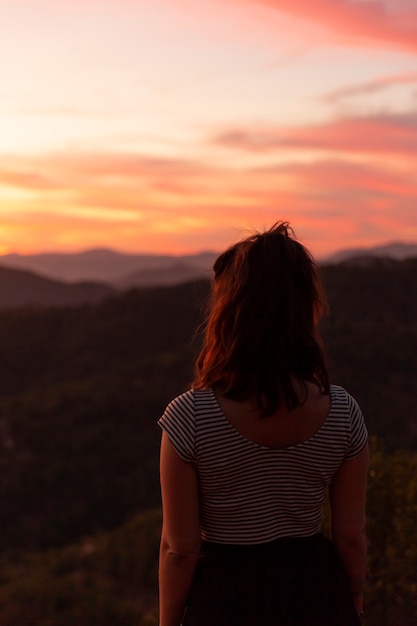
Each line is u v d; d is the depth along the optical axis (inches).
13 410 2015.3
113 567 573.0
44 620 426.3
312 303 63.1
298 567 60.5
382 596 143.3
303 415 59.7
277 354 59.3
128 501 1582.2
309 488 61.2
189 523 60.0
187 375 2389.3
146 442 1925.4
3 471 1616.6
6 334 3164.4
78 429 1916.8
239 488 59.7
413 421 1581.0
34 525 1403.8
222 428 59.1
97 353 3009.4
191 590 61.1
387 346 1943.9
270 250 61.6
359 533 64.7
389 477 164.9
